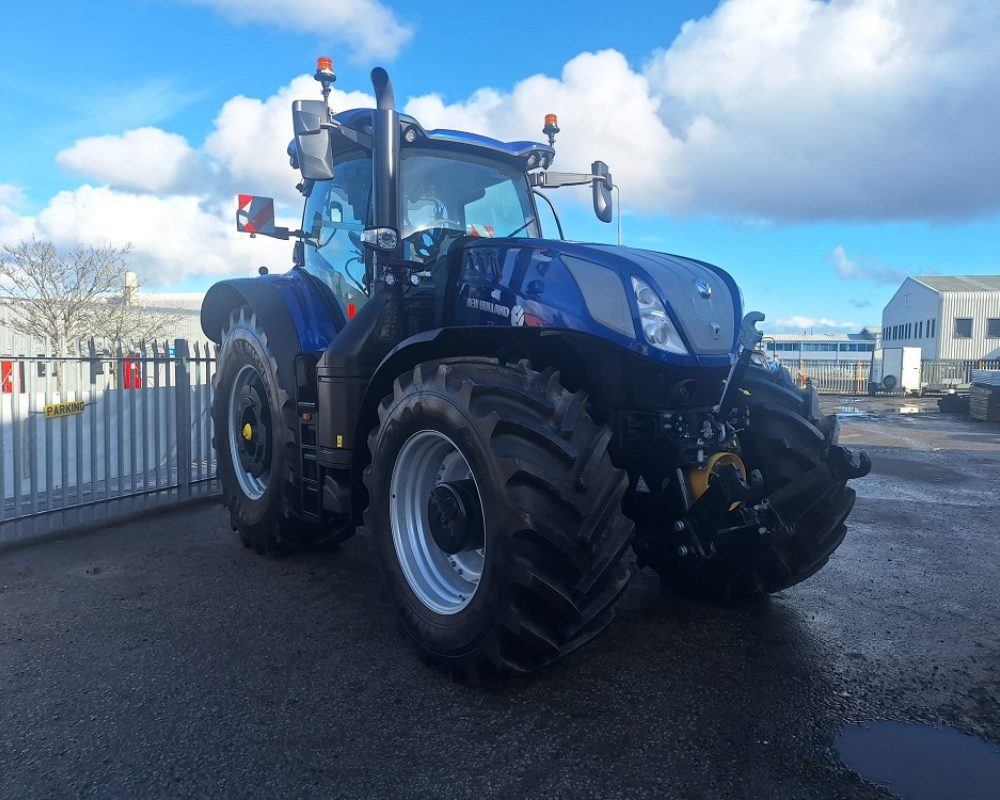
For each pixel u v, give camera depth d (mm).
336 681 3076
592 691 2969
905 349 29203
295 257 5090
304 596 4129
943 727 2713
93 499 5859
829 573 4590
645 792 2311
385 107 3602
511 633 2734
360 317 3830
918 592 4227
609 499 2729
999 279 48500
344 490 3836
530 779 2381
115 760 2510
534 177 4836
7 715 2818
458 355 3281
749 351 3273
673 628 3637
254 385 4938
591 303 3020
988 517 6336
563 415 2773
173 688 3025
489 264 3469
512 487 2689
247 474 5137
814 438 3422
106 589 4270
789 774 2408
